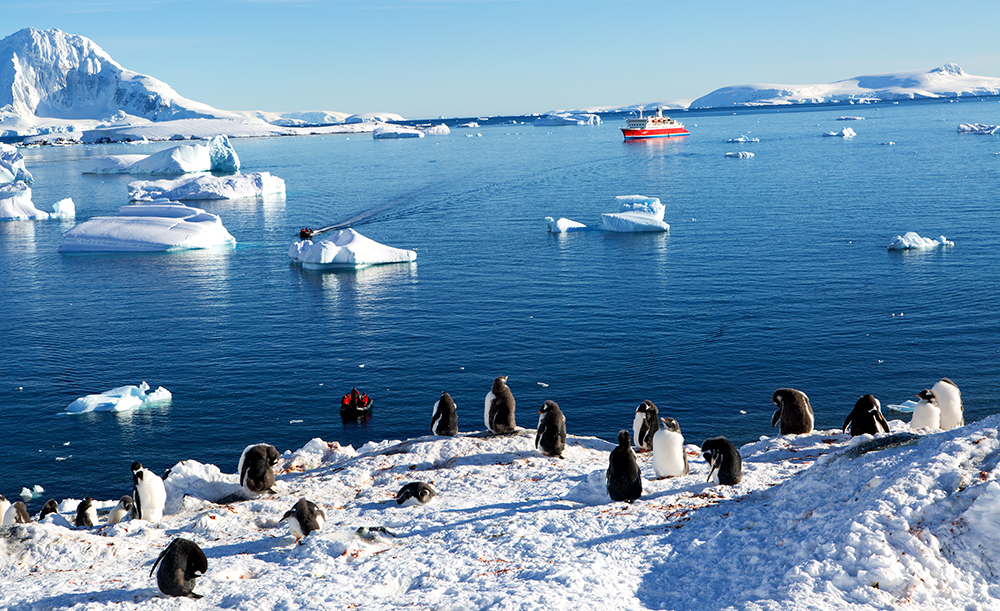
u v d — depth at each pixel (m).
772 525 10.82
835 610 8.50
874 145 198.88
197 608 10.39
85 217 123.12
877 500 10.01
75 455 34.38
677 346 47.06
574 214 109.88
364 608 9.66
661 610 9.17
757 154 191.50
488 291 64.62
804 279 62.84
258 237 100.44
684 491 14.43
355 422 37.53
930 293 56.41
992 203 95.31
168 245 89.62
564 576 9.93
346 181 169.38
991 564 8.90
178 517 16.61
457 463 19.67
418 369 45.03
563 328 52.31
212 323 56.88
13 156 181.00
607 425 35.91
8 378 44.94
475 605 9.31
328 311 59.75
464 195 136.50
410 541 12.73
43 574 12.77
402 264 78.19
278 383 43.31
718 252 76.12
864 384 39.53
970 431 11.04
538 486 16.62
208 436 36.25
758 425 35.12
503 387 22.30
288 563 12.09
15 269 80.75
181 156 194.12
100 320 58.31
